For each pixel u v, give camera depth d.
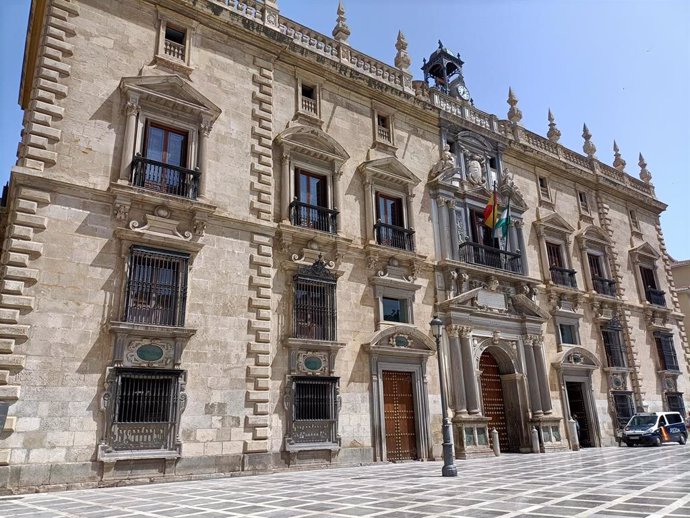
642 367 31.89
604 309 31.19
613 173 36.88
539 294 28.08
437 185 25.23
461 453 21.44
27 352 13.62
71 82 16.27
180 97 18.20
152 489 13.17
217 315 17.08
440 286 23.81
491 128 29.58
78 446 13.77
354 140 23.25
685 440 28.06
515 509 9.09
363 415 19.69
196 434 15.70
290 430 17.52
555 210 31.22
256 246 18.69
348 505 9.94
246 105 20.08
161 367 15.51
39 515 9.49
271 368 17.88
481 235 26.58
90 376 14.36
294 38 22.69
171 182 17.38
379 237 22.33
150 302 15.85
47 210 14.87
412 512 9.00
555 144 33.16
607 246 33.31
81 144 15.93
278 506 10.01
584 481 12.98
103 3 17.67
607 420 28.72
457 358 22.92
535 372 25.56
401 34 27.14
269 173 19.78
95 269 15.22
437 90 27.59
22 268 14.06
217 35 20.19
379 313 21.30
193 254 17.05
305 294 19.45
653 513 8.42
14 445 12.94
